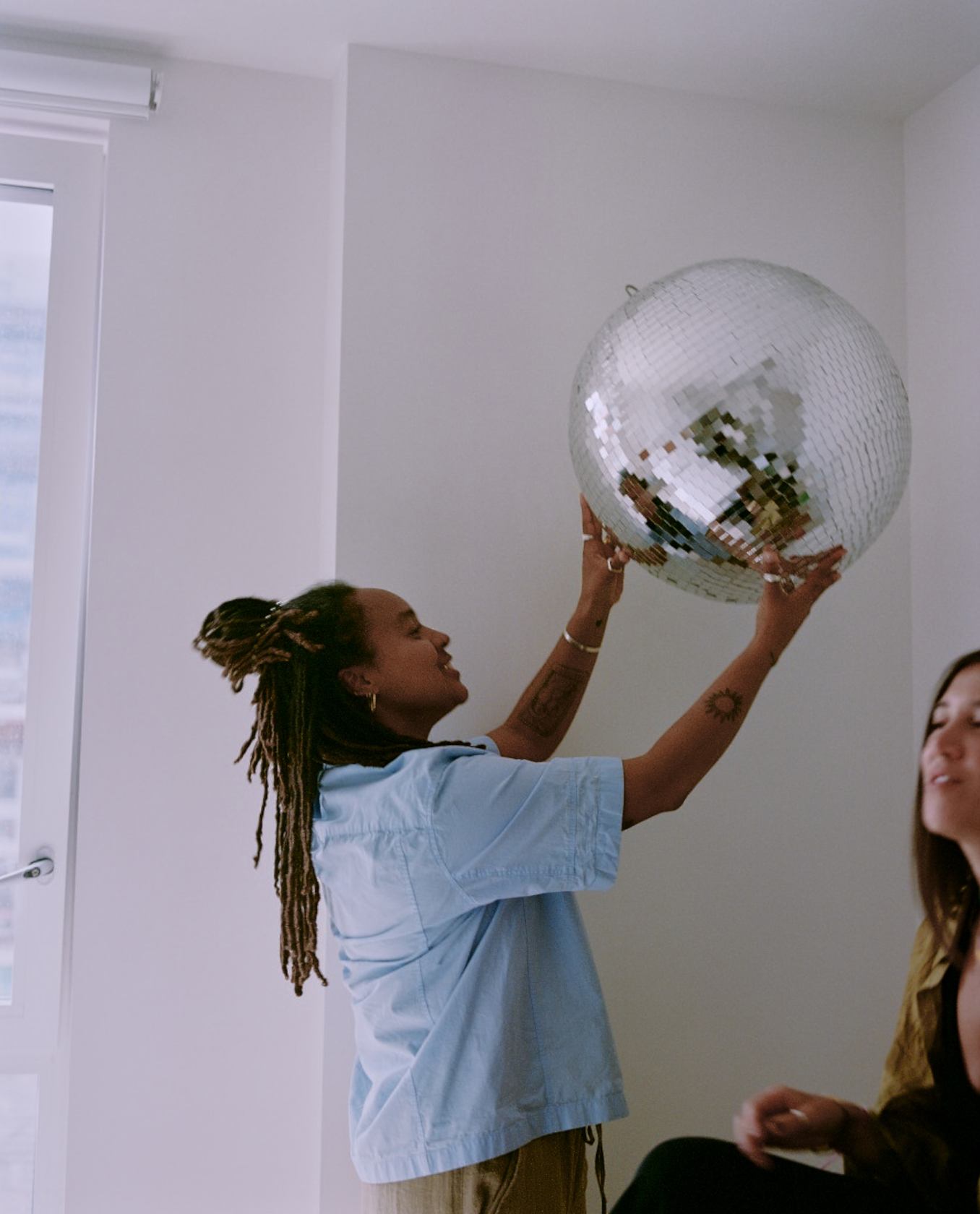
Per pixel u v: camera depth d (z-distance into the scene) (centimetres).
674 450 125
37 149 200
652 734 187
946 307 195
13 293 199
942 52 189
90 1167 181
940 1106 122
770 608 133
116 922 185
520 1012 133
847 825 193
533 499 188
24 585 195
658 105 201
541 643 186
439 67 194
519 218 193
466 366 188
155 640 190
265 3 181
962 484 190
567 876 128
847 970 191
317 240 202
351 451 183
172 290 196
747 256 201
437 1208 129
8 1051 187
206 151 199
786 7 179
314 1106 188
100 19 187
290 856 144
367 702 144
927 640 197
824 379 124
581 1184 138
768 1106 123
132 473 192
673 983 184
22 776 191
